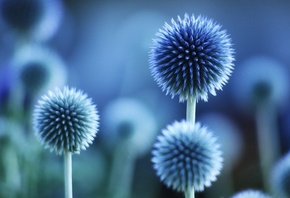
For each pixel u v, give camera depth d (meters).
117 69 1.57
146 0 1.73
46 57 0.87
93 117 0.60
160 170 0.56
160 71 0.60
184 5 1.72
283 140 1.31
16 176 0.82
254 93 0.91
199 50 0.59
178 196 1.09
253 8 1.67
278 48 1.64
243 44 1.65
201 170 0.55
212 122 0.96
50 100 0.60
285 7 1.65
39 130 0.60
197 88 0.59
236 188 1.16
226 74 0.61
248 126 1.39
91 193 0.99
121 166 0.92
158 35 0.61
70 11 1.70
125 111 0.90
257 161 1.27
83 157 1.02
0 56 1.20
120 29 1.65
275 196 0.66
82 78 1.60
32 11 0.90
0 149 0.84
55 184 0.89
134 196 1.06
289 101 1.29
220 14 1.69
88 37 1.69
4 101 0.99
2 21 0.91
